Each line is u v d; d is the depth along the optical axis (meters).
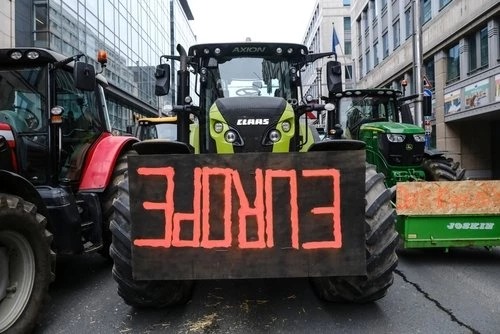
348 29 58.16
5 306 3.68
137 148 4.11
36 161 4.96
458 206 6.01
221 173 3.49
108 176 5.61
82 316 4.37
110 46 26.97
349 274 3.50
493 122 21.11
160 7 42.25
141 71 34.41
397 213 6.00
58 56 5.24
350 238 3.50
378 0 32.88
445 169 7.89
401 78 28.41
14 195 3.85
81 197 5.38
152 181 3.51
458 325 4.03
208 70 5.60
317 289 4.48
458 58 20.80
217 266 3.50
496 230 6.02
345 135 9.38
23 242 3.77
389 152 8.07
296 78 5.65
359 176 3.48
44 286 3.89
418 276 5.59
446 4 21.42
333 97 9.53
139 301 4.14
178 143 4.09
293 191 3.49
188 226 3.50
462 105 19.97
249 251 3.49
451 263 6.21
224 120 4.55
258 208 3.49
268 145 4.51
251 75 5.62
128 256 3.89
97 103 6.16
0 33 16.97
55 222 4.69
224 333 3.92
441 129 22.27
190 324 4.12
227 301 4.66
